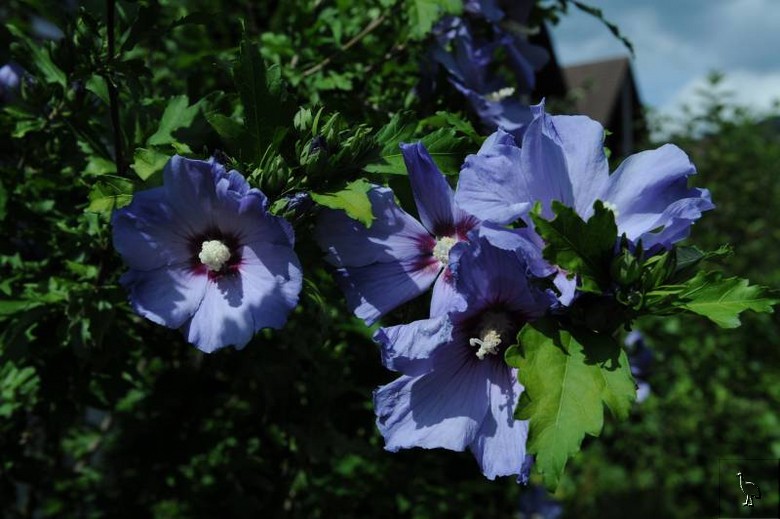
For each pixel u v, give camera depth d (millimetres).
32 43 524
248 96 397
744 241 1981
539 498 1307
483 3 573
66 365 537
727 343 1630
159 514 811
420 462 751
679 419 1681
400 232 398
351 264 396
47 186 568
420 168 389
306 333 623
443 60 563
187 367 669
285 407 659
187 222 379
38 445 796
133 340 554
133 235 374
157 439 670
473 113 560
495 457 368
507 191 366
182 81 715
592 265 350
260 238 373
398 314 411
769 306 345
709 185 1977
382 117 587
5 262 551
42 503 797
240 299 372
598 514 1748
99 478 803
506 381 376
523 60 608
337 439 654
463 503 807
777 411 1745
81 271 499
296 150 397
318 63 644
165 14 795
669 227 365
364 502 796
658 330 1429
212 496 745
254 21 815
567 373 342
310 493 738
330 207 383
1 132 556
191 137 474
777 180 2066
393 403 374
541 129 372
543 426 331
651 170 378
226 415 727
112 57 449
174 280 380
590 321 355
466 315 374
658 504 1729
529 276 358
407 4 541
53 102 542
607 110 4176
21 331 499
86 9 487
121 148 465
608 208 370
